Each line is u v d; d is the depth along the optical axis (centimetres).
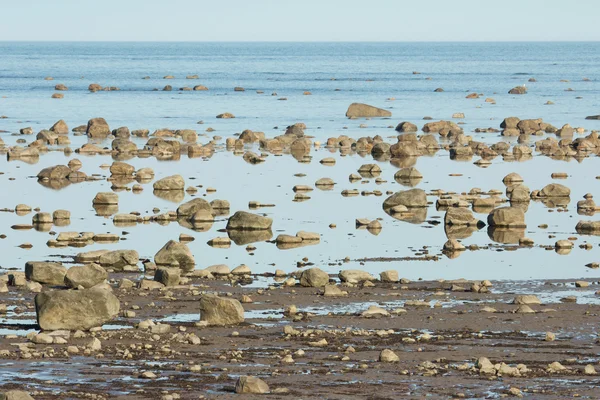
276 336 6750
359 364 6038
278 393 5406
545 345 6575
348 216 12500
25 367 5856
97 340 6331
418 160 19138
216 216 12488
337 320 7225
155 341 6531
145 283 8256
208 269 8956
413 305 7750
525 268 9438
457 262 9712
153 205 13275
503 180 15788
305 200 13788
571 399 5388
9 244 10369
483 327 7050
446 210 13000
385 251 10256
